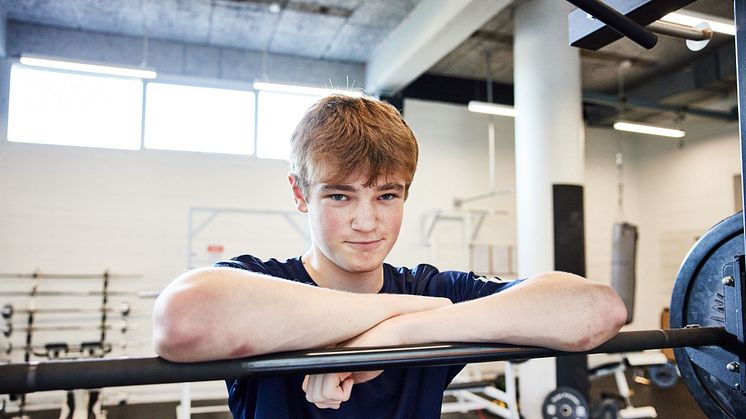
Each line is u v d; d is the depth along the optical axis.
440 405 0.90
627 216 8.03
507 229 7.16
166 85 6.06
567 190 4.51
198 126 6.14
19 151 5.55
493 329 0.65
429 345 0.62
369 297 0.68
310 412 0.81
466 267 6.71
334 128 0.76
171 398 5.69
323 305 0.62
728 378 0.80
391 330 0.65
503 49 5.81
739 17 0.76
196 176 6.08
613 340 0.71
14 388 0.47
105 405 5.40
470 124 7.07
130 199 5.85
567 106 4.58
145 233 5.87
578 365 4.55
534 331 0.66
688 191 7.39
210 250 6.03
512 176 7.24
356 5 5.10
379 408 0.85
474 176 7.04
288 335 0.58
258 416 0.78
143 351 5.75
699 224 7.22
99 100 5.83
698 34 0.93
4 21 5.42
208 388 5.81
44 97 5.66
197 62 6.14
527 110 4.66
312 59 6.56
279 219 6.30
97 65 4.59
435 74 6.61
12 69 5.57
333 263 0.84
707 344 0.78
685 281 0.89
